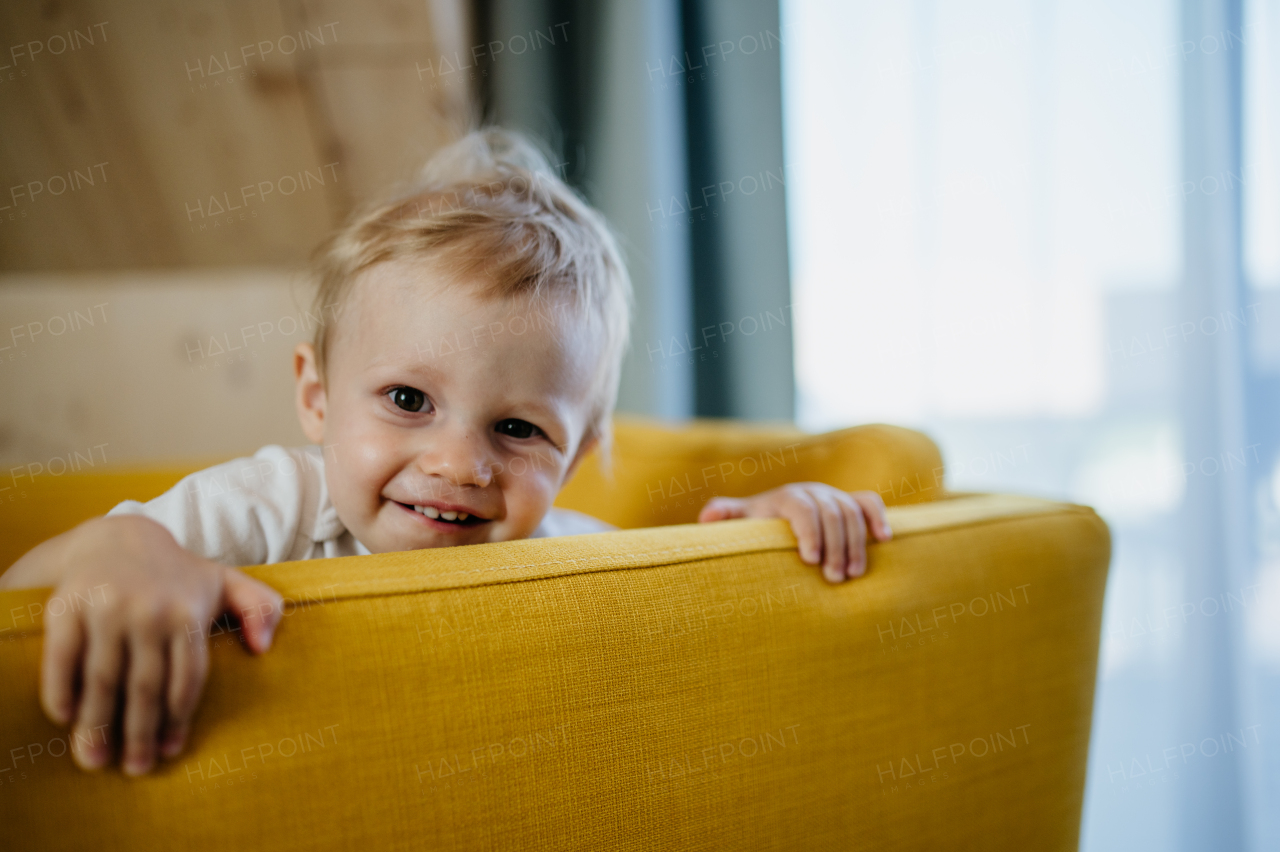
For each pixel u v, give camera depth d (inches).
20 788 13.6
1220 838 51.0
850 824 22.6
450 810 17.1
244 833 15.3
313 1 49.8
